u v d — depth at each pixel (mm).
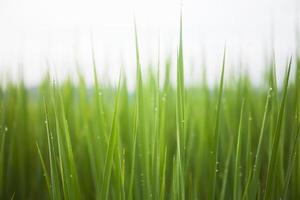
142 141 346
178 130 342
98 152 405
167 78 480
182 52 340
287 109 458
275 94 406
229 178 453
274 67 406
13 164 551
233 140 465
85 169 504
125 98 452
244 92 517
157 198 341
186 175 419
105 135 378
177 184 346
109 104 489
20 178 549
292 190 434
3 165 528
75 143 539
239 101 507
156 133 345
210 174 362
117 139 331
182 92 343
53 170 337
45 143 543
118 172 332
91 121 531
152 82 451
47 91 541
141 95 343
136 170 363
